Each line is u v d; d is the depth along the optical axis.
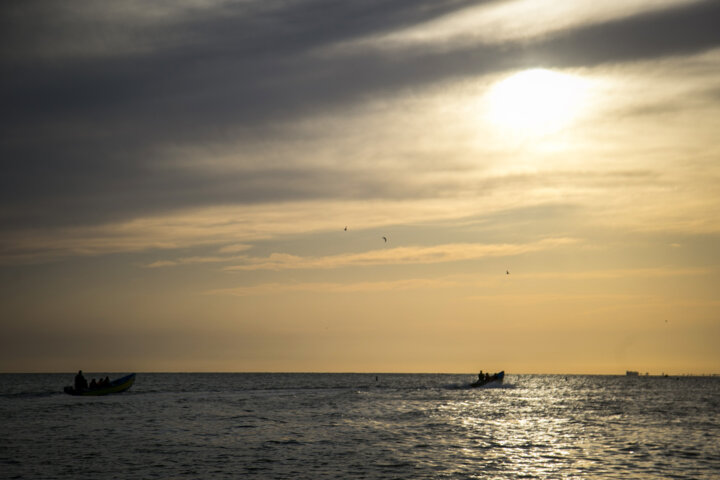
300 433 53.84
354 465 39.12
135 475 36.00
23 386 160.38
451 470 37.78
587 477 36.12
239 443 47.91
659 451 45.16
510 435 53.34
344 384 178.00
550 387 176.00
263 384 178.25
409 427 58.75
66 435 51.91
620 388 177.88
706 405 94.62
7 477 35.53
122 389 104.81
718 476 36.56
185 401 90.88
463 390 133.88
